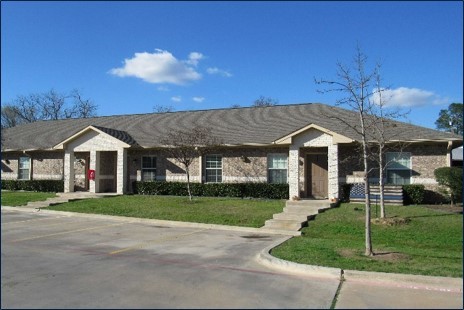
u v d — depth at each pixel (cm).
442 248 1185
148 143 2562
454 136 1969
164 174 2564
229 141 2339
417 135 2019
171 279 841
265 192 2231
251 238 1369
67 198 2333
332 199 1959
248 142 2280
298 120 2450
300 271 905
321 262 939
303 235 1427
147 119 3053
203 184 2377
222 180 2409
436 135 1994
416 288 787
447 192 1877
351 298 723
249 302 697
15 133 3319
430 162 2014
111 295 730
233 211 1825
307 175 2223
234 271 911
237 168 2378
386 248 1142
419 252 1084
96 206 2080
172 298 716
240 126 2539
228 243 1269
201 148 2306
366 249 1038
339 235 1395
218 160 2438
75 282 813
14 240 1309
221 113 2878
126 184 2581
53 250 1148
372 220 1512
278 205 1948
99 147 2595
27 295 728
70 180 2680
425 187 2006
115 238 1355
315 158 2223
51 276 859
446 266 909
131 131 2830
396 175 2061
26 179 3019
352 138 2034
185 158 2209
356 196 1992
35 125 3503
